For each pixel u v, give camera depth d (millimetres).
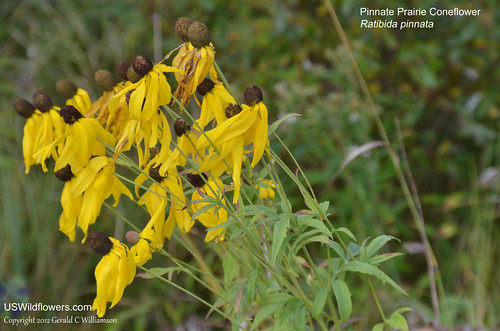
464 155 3998
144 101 1498
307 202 1599
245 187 1720
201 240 3438
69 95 1951
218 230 1698
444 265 3768
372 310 3066
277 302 1681
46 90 3818
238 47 3875
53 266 3537
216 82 1588
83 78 3826
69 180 1737
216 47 3904
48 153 1634
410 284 3652
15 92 3805
